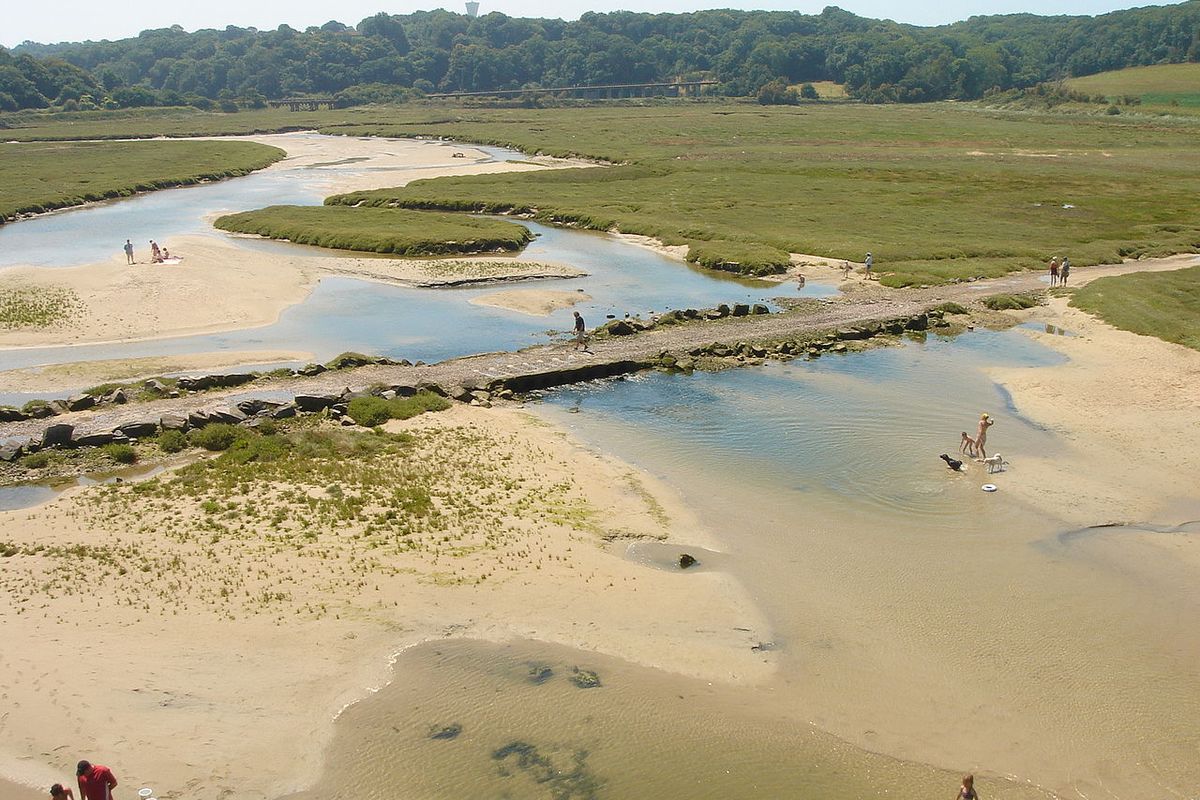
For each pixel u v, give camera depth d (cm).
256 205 10738
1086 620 2527
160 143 17850
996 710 2164
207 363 4803
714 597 2617
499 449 3666
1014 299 6250
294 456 3544
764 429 3981
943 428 3991
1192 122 19675
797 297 6506
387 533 2900
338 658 2289
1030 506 3209
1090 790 1930
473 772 1944
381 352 5131
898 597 2638
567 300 6400
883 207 9944
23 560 2717
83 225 9250
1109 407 4197
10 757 1920
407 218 9275
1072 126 19475
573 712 2131
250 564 2694
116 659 2244
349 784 1902
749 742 2050
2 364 4750
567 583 2655
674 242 8494
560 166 14300
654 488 3366
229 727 2041
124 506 3100
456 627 2431
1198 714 2156
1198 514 3153
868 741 2061
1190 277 6750
